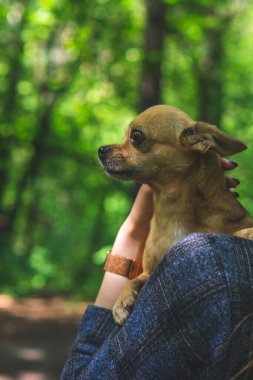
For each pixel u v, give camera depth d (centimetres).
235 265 174
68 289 1667
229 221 271
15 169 1936
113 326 221
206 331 170
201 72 1675
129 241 254
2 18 1283
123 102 1719
